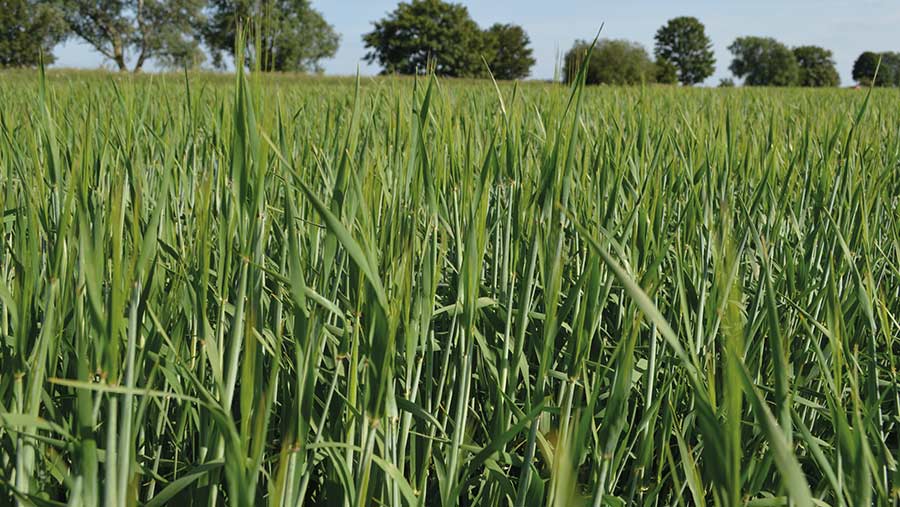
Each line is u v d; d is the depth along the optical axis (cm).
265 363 156
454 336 177
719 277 155
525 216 188
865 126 372
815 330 189
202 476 126
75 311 124
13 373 125
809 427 183
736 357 69
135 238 115
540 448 159
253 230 124
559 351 191
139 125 229
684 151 278
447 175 199
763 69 9106
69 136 240
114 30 4972
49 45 4981
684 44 8444
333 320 169
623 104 515
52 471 127
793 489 61
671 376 152
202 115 270
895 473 103
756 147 290
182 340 152
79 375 98
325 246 131
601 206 199
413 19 6438
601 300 161
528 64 7419
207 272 125
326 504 152
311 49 5569
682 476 168
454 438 141
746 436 170
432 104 279
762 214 238
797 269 216
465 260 140
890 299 206
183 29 4953
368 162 171
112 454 103
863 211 175
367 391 116
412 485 149
